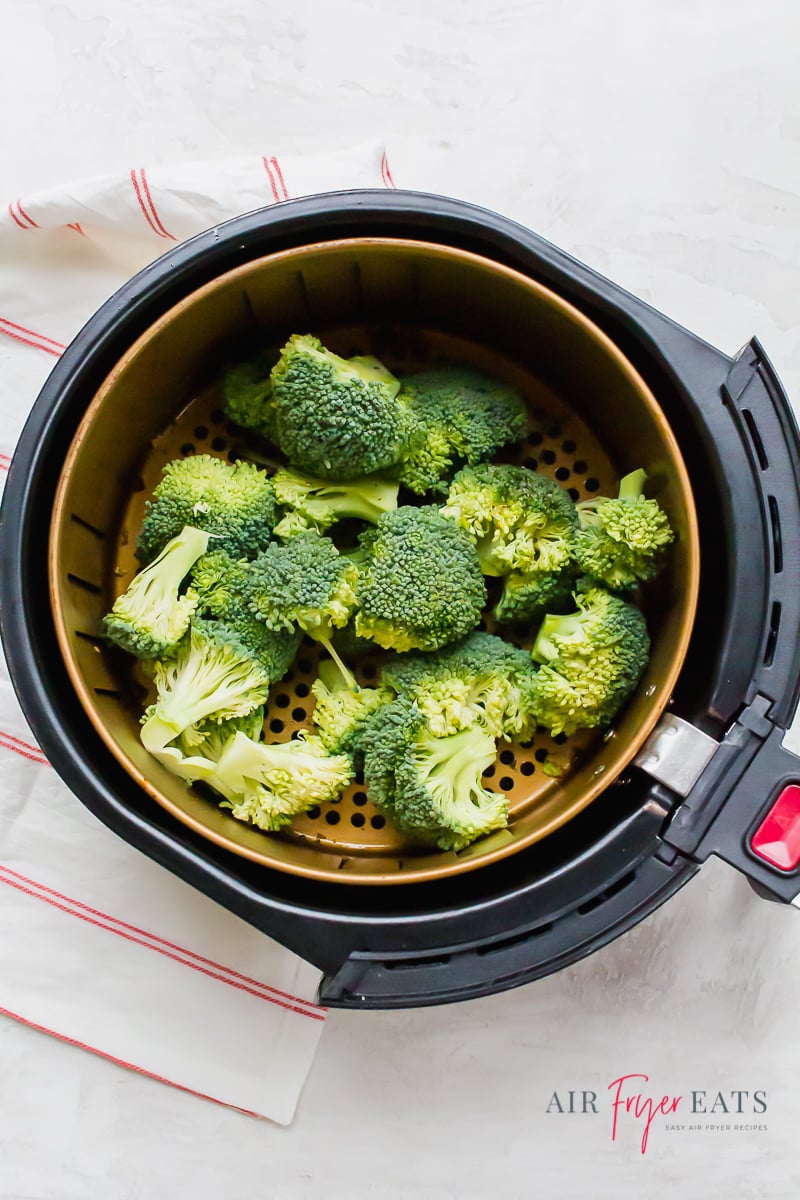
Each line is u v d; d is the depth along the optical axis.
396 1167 0.58
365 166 0.57
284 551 0.53
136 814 0.49
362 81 0.60
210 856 0.51
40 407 0.50
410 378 0.57
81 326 0.59
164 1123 0.58
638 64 0.60
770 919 0.58
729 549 0.50
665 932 0.58
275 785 0.52
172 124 0.60
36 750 0.58
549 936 0.49
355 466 0.53
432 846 0.54
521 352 0.57
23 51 0.60
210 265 0.52
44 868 0.58
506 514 0.53
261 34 0.60
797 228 0.60
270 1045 0.58
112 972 0.58
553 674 0.53
